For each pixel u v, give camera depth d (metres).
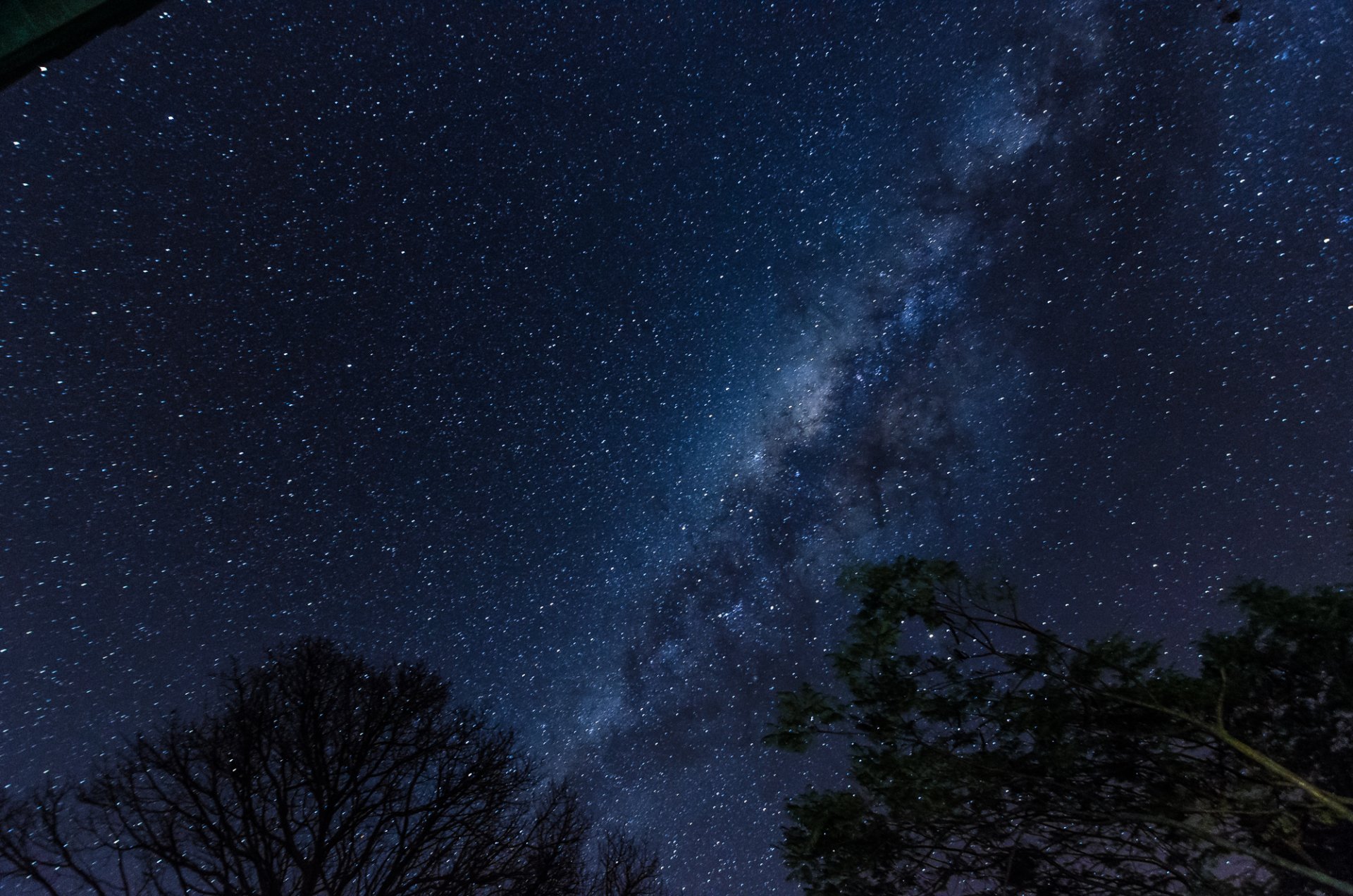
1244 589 7.05
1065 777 6.85
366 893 9.68
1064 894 6.68
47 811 8.92
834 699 7.43
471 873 10.38
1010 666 7.18
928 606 7.45
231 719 10.32
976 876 6.82
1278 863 5.86
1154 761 6.82
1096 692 6.84
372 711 11.09
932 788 6.86
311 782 10.15
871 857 6.96
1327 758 6.70
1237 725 6.94
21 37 1.90
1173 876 6.59
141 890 8.74
